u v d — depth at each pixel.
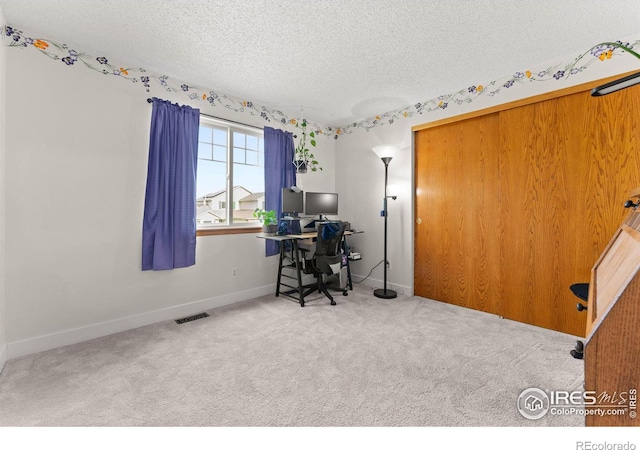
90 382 1.83
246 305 3.30
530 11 1.92
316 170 4.23
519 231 2.78
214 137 3.30
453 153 3.28
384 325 2.72
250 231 3.55
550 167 2.58
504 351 2.22
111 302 2.57
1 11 1.95
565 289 2.53
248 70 2.73
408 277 3.67
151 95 2.76
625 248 1.01
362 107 3.66
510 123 2.81
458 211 3.25
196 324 2.77
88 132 2.44
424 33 2.16
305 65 2.63
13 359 2.10
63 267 2.34
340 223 3.44
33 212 2.20
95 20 2.04
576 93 2.44
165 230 2.77
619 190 2.25
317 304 3.33
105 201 2.53
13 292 2.12
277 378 1.88
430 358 2.12
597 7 1.88
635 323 0.58
